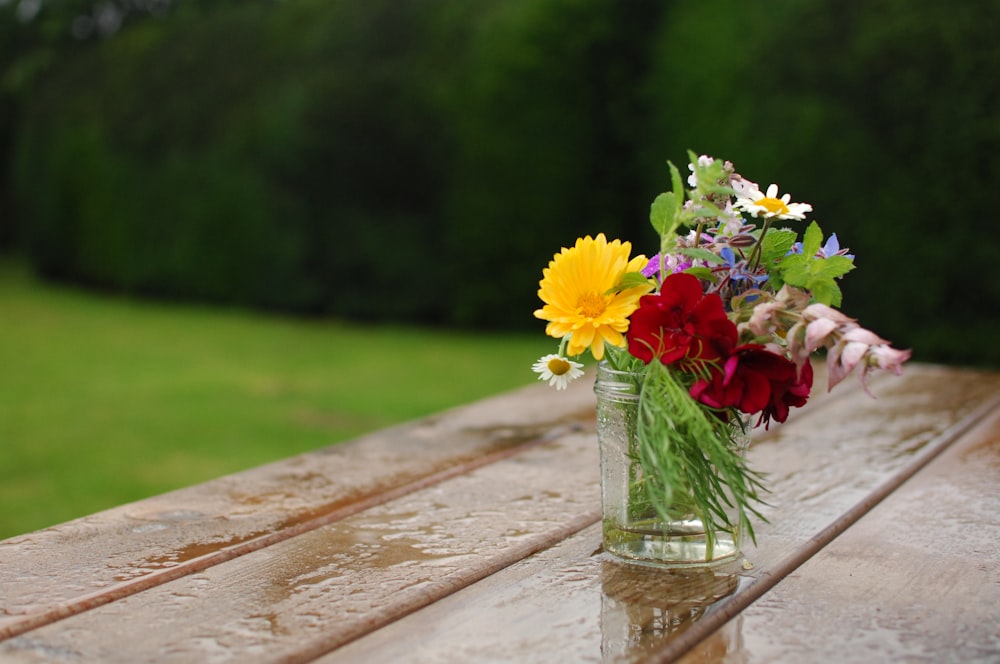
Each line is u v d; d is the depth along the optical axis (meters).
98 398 4.72
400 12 6.43
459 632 0.91
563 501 1.33
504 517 1.26
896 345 4.74
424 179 6.32
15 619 0.93
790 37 4.84
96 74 8.25
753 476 1.46
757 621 0.94
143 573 1.05
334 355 5.65
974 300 4.57
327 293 6.69
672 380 0.99
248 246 6.88
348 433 4.02
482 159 5.95
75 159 8.01
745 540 1.16
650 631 0.90
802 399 1.01
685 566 1.07
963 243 4.54
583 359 2.95
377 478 1.46
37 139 8.59
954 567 1.08
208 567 1.08
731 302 1.02
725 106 5.08
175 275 7.30
